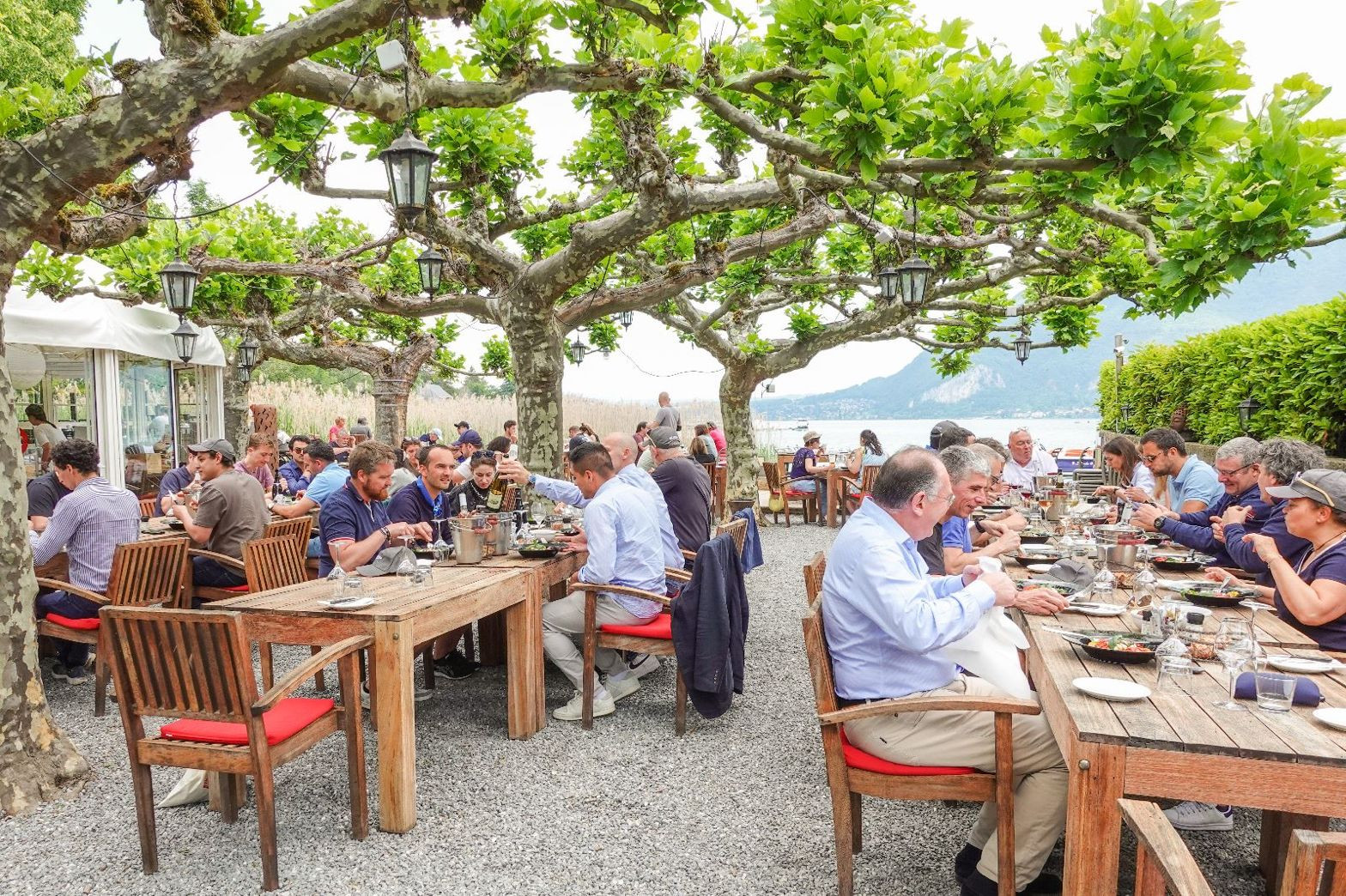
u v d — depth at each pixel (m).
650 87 5.24
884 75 4.58
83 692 5.35
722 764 4.13
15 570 3.72
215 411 13.48
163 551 5.27
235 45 3.84
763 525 13.35
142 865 3.13
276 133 6.73
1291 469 4.17
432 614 3.61
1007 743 2.63
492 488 5.91
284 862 3.19
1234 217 4.74
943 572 4.22
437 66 6.88
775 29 5.15
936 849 3.29
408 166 4.96
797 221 8.96
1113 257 10.81
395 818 3.41
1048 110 4.62
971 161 4.81
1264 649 2.98
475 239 7.96
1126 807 1.95
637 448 5.54
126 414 11.07
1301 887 1.37
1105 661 2.79
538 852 3.26
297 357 14.12
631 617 4.77
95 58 4.75
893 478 2.96
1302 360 9.03
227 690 2.95
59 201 3.88
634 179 8.18
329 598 3.70
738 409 14.91
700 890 2.99
